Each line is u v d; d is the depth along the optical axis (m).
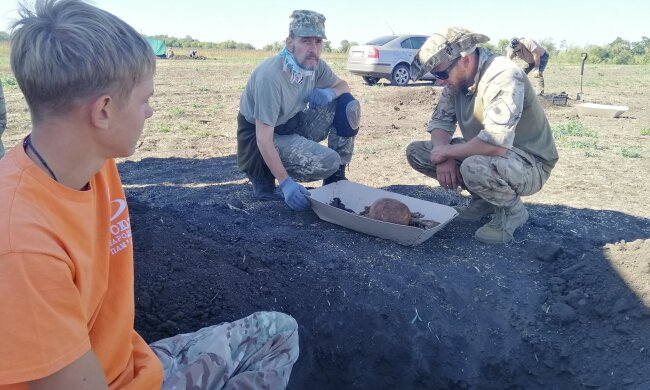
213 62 30.14
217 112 9.95
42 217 1.31
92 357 1.36
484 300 3.32
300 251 3.62
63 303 1.28
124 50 1.37
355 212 4.14
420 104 11.01
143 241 3.32
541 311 3.25
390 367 3.13
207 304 3.04
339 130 4.54
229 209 4.39
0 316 1.21
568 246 3.84
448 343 3.15
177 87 14.23
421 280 3.38
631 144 7.31
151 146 7.09
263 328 2.10
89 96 1.35
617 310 3.07
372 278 3.37
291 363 2.19
